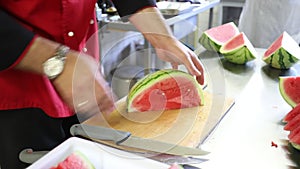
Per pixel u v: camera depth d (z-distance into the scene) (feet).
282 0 5.06
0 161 2.32
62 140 2.32
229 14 8.03
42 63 1.66
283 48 3.08
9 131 2.24
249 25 5.44
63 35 2.20
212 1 7.07
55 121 2.26
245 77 3.03
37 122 2.26
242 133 2.13
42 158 1.70
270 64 3.22
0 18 1.62
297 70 3.19
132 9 2.57
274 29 5.31
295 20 5.21
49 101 2.20
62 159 1.74
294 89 2.46
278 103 2.54
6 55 1.65
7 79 2.11
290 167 1.80
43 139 2.29
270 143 2.01
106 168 1.73
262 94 2.69
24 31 1.66
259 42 5.45
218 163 1.83
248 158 1.87
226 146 1.98
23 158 1.90
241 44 3.22
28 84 2.15
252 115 2.35
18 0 2.02
